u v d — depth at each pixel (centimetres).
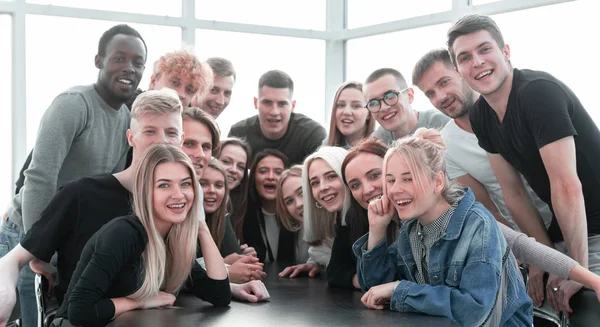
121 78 279
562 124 243
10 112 440
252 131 417
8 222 291
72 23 448
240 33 504
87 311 191
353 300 226
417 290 201
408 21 478
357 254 236
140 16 466
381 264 229
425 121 359
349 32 527
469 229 199
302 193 306
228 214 304
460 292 193
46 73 443
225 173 290
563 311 247
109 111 285
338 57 538
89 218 220
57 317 205
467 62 255
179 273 216
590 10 367
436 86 312
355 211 253
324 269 285
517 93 253
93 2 454
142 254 207
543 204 298
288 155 407
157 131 227
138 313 203
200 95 314
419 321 191
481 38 252
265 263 321
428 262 207
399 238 220
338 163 262
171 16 477
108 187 224
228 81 396
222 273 219
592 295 236
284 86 401
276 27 514
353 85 376
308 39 531
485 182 310
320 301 225
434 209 205
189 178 211
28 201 262
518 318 204
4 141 440
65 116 267
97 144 279
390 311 206
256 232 331
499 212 310
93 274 194
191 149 270
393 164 204
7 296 206
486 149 279
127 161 299
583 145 255
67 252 221
